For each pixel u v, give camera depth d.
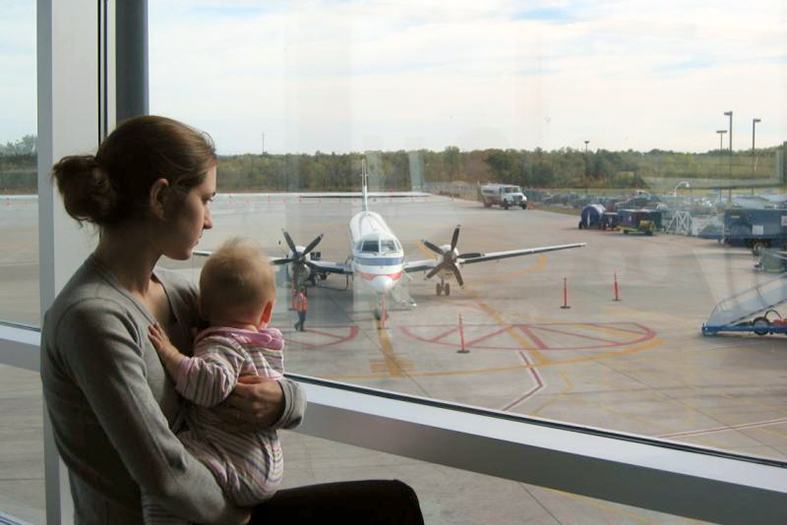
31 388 2.99
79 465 1.12
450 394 9.20
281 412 1.21
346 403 1.80
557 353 9.02
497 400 8.74
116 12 2.20
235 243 1.33
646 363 7.38
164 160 1.10
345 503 1.32
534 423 1.65
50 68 2.00
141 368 1.07
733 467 1.35
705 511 1.30
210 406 1.18
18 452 2.78
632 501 1.38
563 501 2.43
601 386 7.88
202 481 1.10
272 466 1.21
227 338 1.23
